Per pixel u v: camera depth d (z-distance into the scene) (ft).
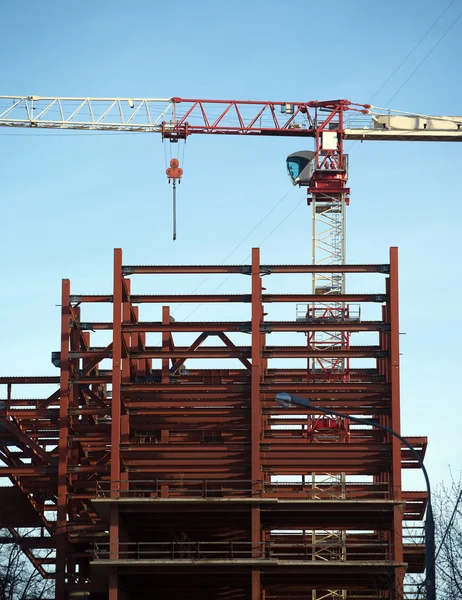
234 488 303.27
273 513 306.35
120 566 293.43
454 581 229.86
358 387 306.14
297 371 358.84
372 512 303.27
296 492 304.50
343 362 384.68
